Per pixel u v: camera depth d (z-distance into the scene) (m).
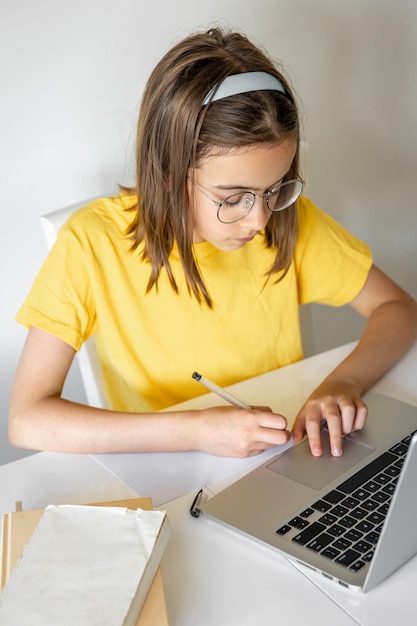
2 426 1.68
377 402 1.16
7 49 1.43
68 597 0.72
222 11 1.63
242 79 1.05
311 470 0.99
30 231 1.58
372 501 0.92
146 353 1.31
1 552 0.83
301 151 1.51
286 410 1.16
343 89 1.89
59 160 1.55
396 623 0.76
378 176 2.06
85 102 1.54
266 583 0.81
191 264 1.21
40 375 1.16
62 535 0.79
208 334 1.33
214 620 0.77
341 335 2.15
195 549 0.87
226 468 1.02
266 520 0.90
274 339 1.39
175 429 1.05
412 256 2.23
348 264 1.43
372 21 1.86
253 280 1.34
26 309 1.20
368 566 0.82
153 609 0.74
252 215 1.09
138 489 0.98
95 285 1.25
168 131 1.11
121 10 1.51
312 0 1.74
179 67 1.08
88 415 1.08
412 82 2.00
